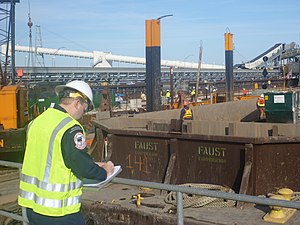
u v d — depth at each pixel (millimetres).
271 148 5637
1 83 14664
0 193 8422
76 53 85625
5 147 11477
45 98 17984
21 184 3039
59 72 53531
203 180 6133
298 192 5520
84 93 3027
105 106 18719
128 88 33562
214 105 14969
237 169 5777
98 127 7848
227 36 25094
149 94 17219
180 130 6605
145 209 5289
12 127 12609
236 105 16422
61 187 2850
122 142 7117
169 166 6316
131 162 6984
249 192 5477
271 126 7758
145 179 6812
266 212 5121
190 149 6273
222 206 5406
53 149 2848
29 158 3010
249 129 7789
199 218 4953
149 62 17125
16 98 12805
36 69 50625
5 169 11281
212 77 75188
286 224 4680
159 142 6633
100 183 3025
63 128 2855
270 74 50750
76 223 2936
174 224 4891
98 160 7824
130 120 9477
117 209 5406
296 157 5699
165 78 58906
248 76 67438
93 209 5566
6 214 4352
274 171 5648
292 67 26562
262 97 15820
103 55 87375
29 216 2959
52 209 2830
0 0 29438
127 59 89000
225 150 5895
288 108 12445
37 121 3020
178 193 3111
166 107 21891
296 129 7449
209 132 7551
